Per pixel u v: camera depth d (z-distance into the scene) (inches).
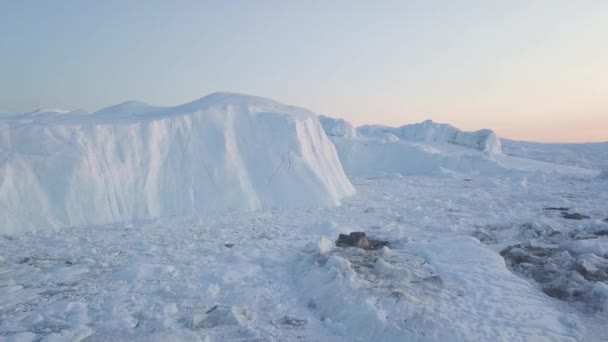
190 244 435.5
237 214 620.1
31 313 266.1
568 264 331.6
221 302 285.6
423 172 1556.3
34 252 410.3
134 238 467.8
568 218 593.9
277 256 390.0
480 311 254.2
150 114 783.1
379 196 879.1
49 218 523.8
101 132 622.2
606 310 267.1
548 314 257.1
